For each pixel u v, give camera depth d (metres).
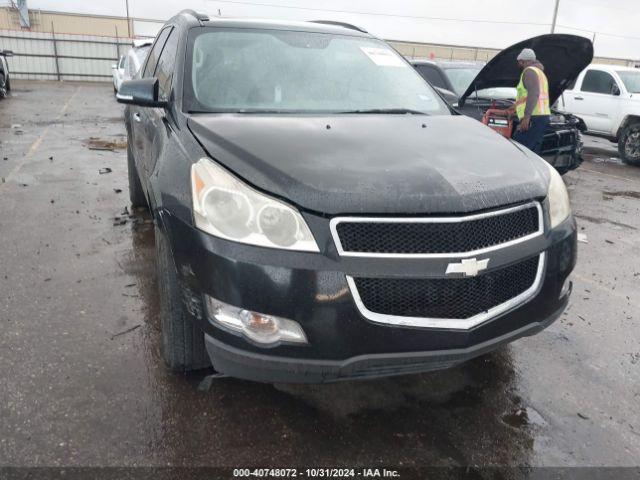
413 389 2.73
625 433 2.48
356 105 3.16
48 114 13.42
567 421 2.55
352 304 1.99
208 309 2.11
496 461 2.27
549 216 2.40
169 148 2.56
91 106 15.88
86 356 2.84
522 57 6.40
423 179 2.16
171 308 2.47
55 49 28.55
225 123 2.56
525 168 2.51
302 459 2.23
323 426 2.42
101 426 2.33
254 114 2.84
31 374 2.66
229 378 2.71
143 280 3.81
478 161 2.46
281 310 1.99
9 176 6.73
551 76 6.96
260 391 2.63
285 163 2.17
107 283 3.74
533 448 2.36
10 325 3.12
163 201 2.34
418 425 2.46
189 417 2.42
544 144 7.09
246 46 3.30
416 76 3.68
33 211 5.32
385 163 2.27
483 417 2.54
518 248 2.23
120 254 4.28
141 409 2.45
